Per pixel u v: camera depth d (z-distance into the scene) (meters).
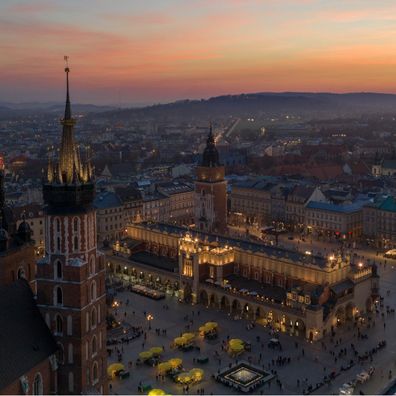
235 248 199.50
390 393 130.38
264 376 138.00
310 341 160.38
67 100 103.25
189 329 169.88
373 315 179.62
